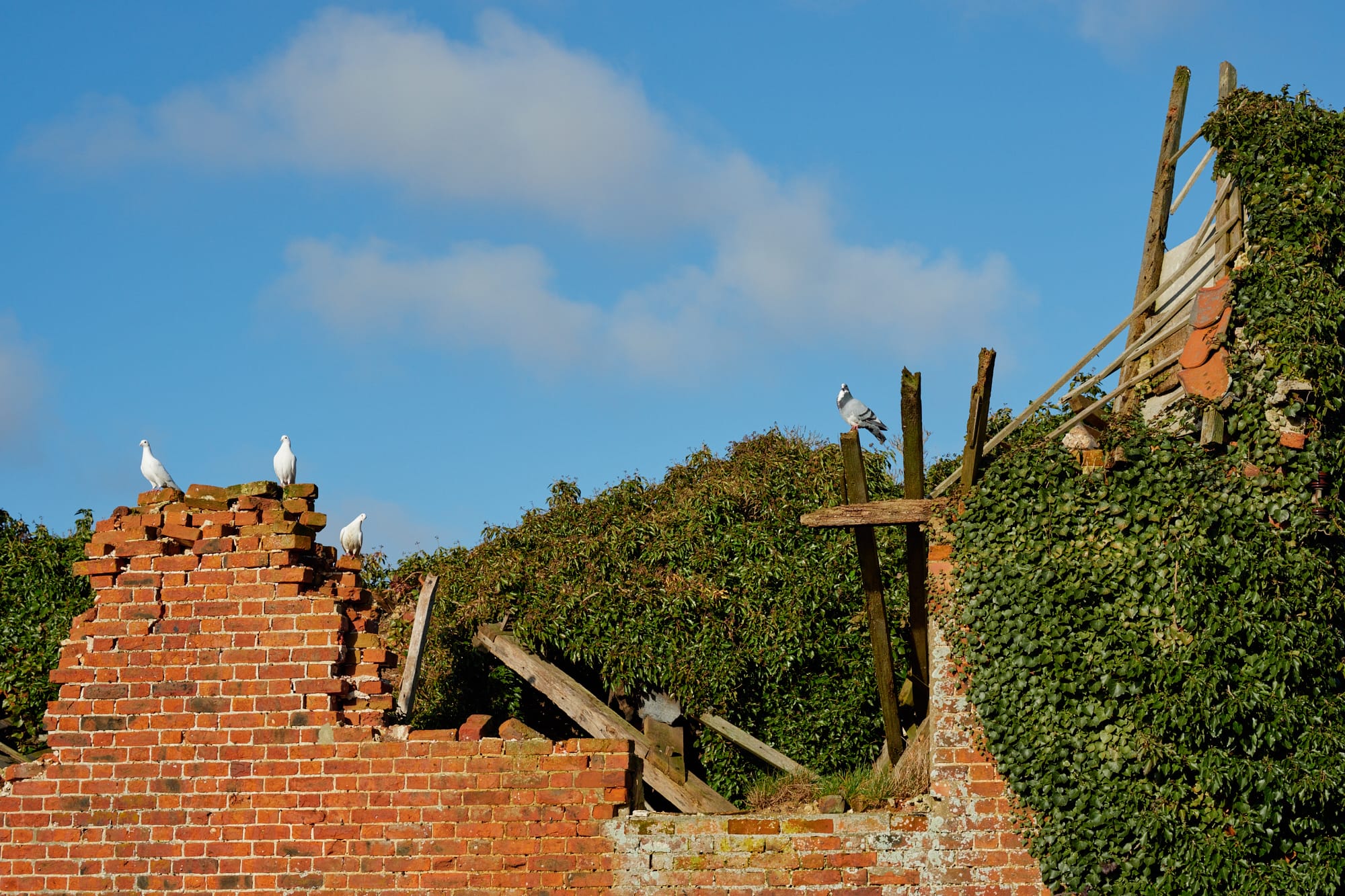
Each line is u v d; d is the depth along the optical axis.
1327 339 9.09
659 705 14.61
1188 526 9.00
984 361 9.15
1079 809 8.74
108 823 9.71
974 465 9.47
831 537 15.52
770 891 9.11
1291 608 8.75
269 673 9.87
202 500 10.29
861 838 9.11
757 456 17.03
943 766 9.15
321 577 10.29
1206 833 8.58
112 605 10.12
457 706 15.21
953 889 8.94
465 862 9.41
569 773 9.48
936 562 9.47
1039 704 8.95
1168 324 10.13
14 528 15.88
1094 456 9.45
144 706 9.91
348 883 9.45
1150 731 8.73
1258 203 9.50
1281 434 8.99
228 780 9.71
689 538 15.40
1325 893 8.39
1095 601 9.05
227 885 9.52
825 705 14.77
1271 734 8.53
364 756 9.66
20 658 14.55
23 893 9.62
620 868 9.28
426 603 11.13
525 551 15.75
